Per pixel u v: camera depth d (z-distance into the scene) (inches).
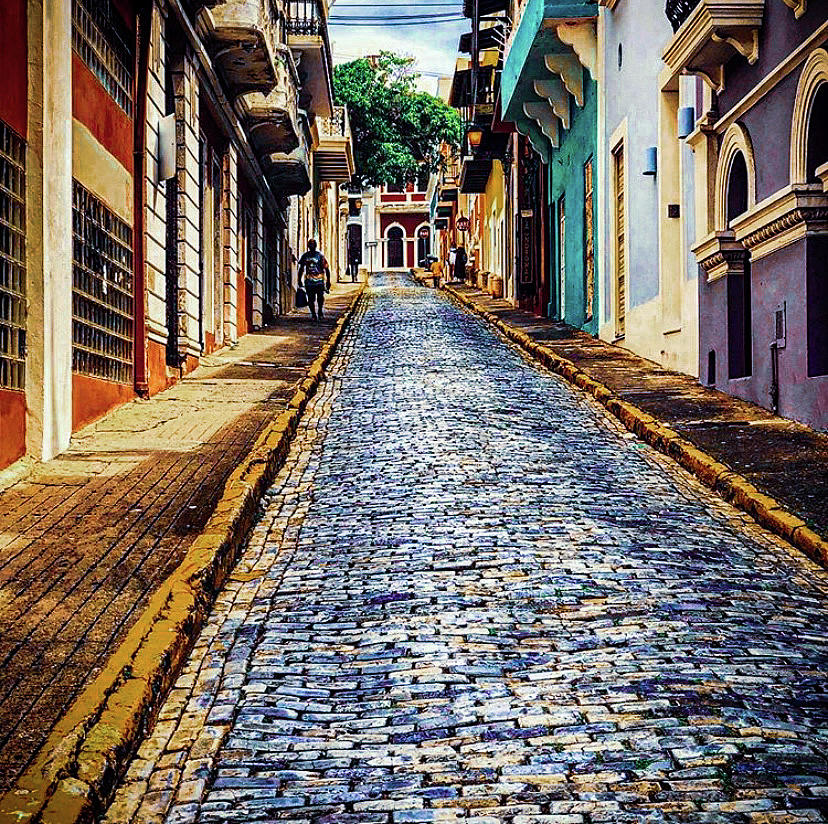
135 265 591.5
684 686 233.3
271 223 1245.7
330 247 2159.2
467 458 467.2
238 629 279.1
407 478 432.5
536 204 1256.8
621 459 478.6
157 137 625.3
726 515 386.9
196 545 314.2
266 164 1130.7
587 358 769.6
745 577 314.5
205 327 813.2
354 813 187.8
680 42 558.6
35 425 419.5
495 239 1675.7
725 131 565.6
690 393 595.5
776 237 500.7
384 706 230.4
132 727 211.5
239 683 244.5
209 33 749.3
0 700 218.4
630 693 230.4
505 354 868.6
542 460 467.2
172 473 407.2
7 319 399.2
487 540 347.3
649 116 738.8
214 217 882.1
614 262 857.5
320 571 324.2
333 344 908.0
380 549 342.0
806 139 464.8
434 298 1620.3
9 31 400.8
